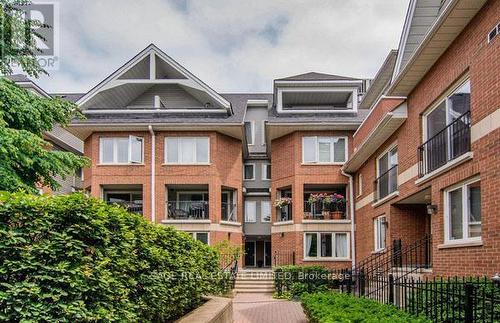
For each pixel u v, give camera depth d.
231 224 22.41
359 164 20.16
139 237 6.23
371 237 17.86
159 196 21.53
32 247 4.02
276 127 22.19
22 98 12.48
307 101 25.67
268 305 14.97
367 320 5.74
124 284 5.45
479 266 8.47
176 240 8.09
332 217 22.05
